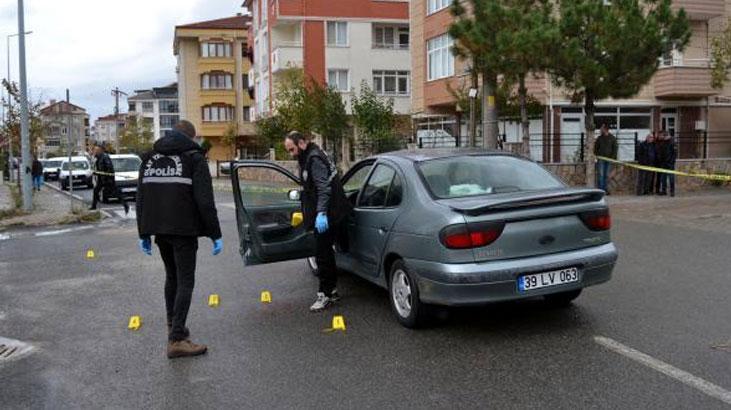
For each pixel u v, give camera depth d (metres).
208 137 62.47
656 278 7.67
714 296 6.79
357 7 42.84
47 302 7.64
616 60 14.68
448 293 5.41
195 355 5.50
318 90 31.64
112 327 6.49
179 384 4.87
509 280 5.37
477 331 5.84
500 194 5.81
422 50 30.81
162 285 8.40
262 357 5.39
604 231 5.85
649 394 4.32
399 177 6.31
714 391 4.34
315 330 6.10
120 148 83.25
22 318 6.93
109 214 18.12
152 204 5.52
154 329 6.38
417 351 5.38
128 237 13.08
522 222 5.50
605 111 25.30
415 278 5.78
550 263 5.49
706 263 8.47
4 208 19.73
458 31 15.59
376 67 43.38
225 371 5.11
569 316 6.18
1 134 25.05
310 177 6.61
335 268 6.89
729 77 24.34
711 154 26.09
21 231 14.73
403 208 6.03
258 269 9.14
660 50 14.71
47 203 22.27
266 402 4.47
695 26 25.72
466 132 26.50
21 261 10.60
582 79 14.75
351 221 6.93
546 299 6.49
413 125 31.06
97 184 18.50
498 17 14.84
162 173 5.51
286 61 42.00
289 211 7.43
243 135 60.44
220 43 62.47
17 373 5.25
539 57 14.43
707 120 26.16
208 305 7.19
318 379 4.85
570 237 5.66
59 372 5.23
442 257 5.43
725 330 5.64
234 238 12.34
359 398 4.47
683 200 16.41
